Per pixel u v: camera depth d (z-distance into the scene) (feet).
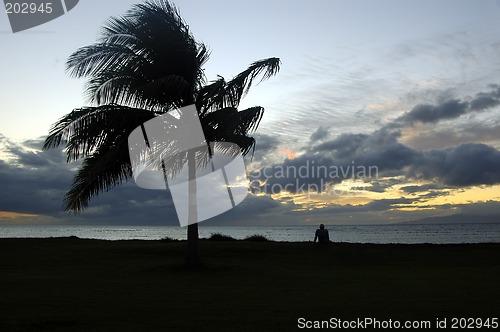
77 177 59.52
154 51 59.98
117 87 58.85
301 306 35.24
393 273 55.77
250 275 54.19
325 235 82.69
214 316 31.89
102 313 32.81
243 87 59.52
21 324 29.66
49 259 71.61
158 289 44.04
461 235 330.75
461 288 43.65
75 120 57.88
